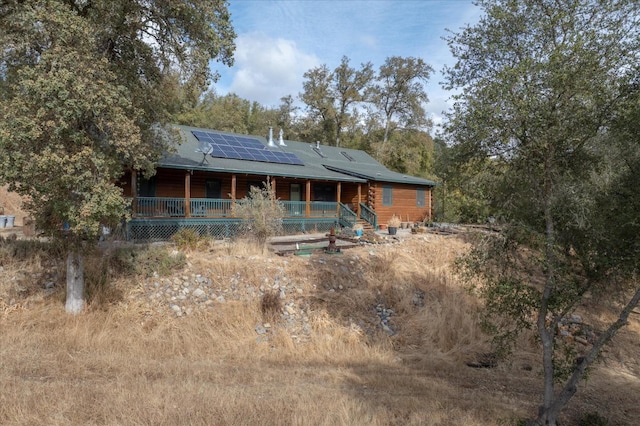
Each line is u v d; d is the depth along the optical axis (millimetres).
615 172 6297
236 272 11438
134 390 5875
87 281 9930
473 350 10562
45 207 8344
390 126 44625
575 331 11836
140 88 9664
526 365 10102
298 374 7738
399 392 7250
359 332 10680
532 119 5914
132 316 9445
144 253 11094
